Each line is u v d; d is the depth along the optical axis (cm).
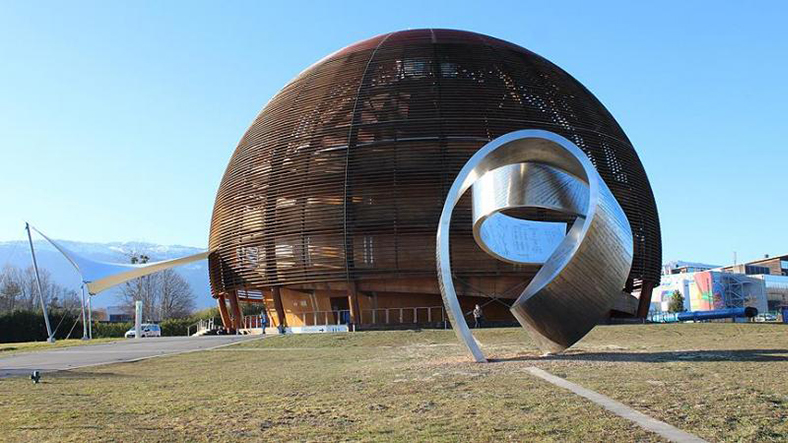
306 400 1284
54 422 1106
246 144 5197
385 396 1280
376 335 3409
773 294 10469
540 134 1983
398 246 4378
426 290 4438
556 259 2139
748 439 820
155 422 1092
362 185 4481
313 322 4856
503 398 1175
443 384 1402
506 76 4872
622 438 837
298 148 4734
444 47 5047
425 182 4425
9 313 7044
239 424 1052
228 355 2683
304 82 5159
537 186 2259
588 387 1266
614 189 4734
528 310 1930
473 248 4344
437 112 4597
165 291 11738
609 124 5072
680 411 995
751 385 1243
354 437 916
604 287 1883
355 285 4469
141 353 2994
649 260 4903
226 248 5031
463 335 1917
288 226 4606
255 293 5797
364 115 4675
